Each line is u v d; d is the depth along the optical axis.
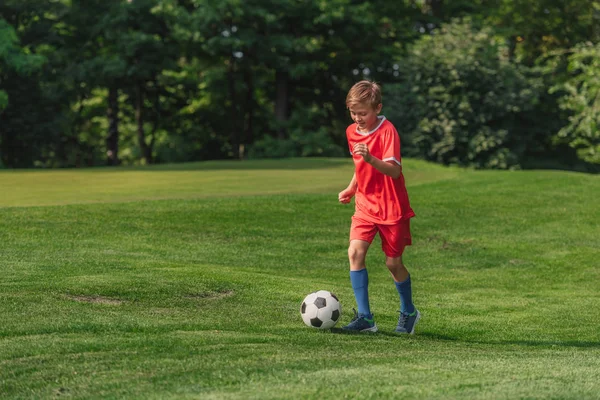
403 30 51.94
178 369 5.64
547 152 47.28
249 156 49.50
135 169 28.78
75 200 18.81
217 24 47.59
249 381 5.20
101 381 5.33
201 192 20.94
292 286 10.81
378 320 9.33
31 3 51.41
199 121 56.97
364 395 4.75
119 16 49.19
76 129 60.00
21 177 24.84
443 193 22.73
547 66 45.84
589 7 53.50
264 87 55.19
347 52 51.16
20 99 49.53
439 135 42.28
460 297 12.07
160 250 14.36
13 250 12.65
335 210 19.36
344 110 54.88
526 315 10.49
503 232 18.58
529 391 4.88
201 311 8.73
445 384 5.08
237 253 14.95
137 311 8.44
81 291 9.15
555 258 16.34
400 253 8.12
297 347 6.73
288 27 50.75
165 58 49.69
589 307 11.30
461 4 54.62
